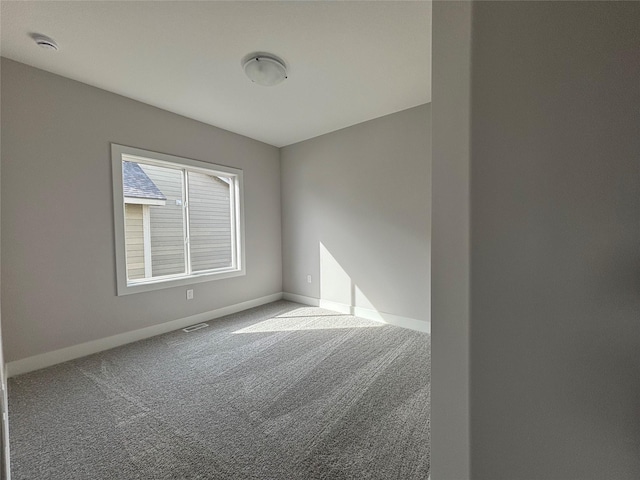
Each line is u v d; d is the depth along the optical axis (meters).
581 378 0.69
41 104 2.22
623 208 0.63
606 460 0.67
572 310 0.69
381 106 2.98
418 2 1.61
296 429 1.56
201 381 2.05
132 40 1.90
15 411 1.70
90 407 1.75
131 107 2.72
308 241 4.05
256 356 2.46
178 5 1.61
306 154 3.99
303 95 2.71
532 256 0.72
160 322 2.99
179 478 1.25
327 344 2.71
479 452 0.80
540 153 0.70
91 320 2.51
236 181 3.77
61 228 2.33
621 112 0.63
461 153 0.80
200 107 2.94
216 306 3.53
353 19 1.73
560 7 0.67
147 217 3.04
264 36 1.88
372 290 3.43
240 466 1.31
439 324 0.85
